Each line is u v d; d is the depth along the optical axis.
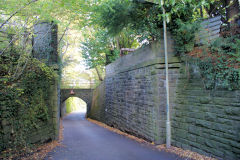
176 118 6.77
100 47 17.06
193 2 6.61
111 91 13.70
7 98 5.47
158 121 7.17
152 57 7.50
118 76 12.05
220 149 5.01
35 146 6.60
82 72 26.38
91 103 22.69
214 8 8.34
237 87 4.61
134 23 8.07
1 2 6.09
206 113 5.52
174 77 7.01
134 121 9.43
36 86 7.07
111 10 7.51
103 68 21.06
